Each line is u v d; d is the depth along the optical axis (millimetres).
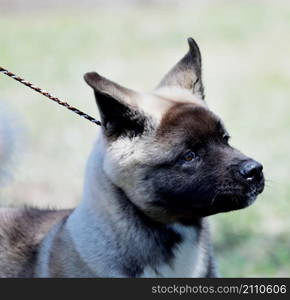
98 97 5613
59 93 18938
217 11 31016
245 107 17078
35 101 18109
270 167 12516
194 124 5797
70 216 6164
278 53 22766
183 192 5777
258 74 20422
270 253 9266
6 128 7445
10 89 19453
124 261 5777
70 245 5938
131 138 5777
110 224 5781
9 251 6609
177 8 32625
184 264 5957
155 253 5836
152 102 5988
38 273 6219
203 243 6137
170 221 5859
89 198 5926
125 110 5715
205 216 5875
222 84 19547
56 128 15570
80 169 12961
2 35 27781
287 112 16484
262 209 10625
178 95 6328
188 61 6684
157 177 5762
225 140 6031
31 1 33000
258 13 29734
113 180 5734
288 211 10445
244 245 9570
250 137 14531
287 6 30891
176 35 26250
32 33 27875
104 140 5785
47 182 12289
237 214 10383
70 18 31094
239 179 5633
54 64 22516
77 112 6230
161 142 5766
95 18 31016
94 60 22922
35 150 13992
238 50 23406
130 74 20891
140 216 5805
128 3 34000
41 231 6664
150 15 31062
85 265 5828
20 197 11531
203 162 5750
